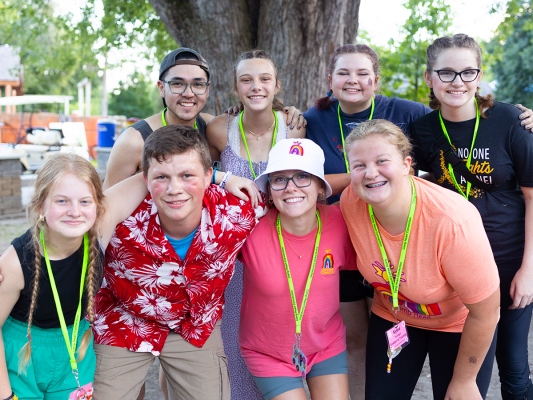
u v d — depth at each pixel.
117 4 8.80
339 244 2.46
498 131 2.49
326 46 5.16
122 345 2.33
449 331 2.39
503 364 2.67
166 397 3.22
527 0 12.40
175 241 2.28
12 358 2.09
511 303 2.57
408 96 9.73
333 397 2.41
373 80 3.00
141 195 2.26
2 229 8.83
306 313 2.39
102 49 9.87
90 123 23.64
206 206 2.28
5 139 21.89
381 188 2.08
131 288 2.28
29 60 11.43
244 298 2.55
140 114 39.56
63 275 2.08
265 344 2.48
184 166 2.04
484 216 2.57
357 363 3.08
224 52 5.30
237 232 2.30
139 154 2.93
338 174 2.89
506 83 23.53
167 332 2.42
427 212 2.10
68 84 38.75
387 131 2.07
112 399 2.32
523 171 2.47
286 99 5.22
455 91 2.51
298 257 2.42
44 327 2.13
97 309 2.40
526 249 2.49
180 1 5.36
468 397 2.29
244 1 5.36
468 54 2.47
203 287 2.32
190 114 3.00
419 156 2.81
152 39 10.02
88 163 2.04
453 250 2.06
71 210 1.95
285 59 5.15
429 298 2.26
